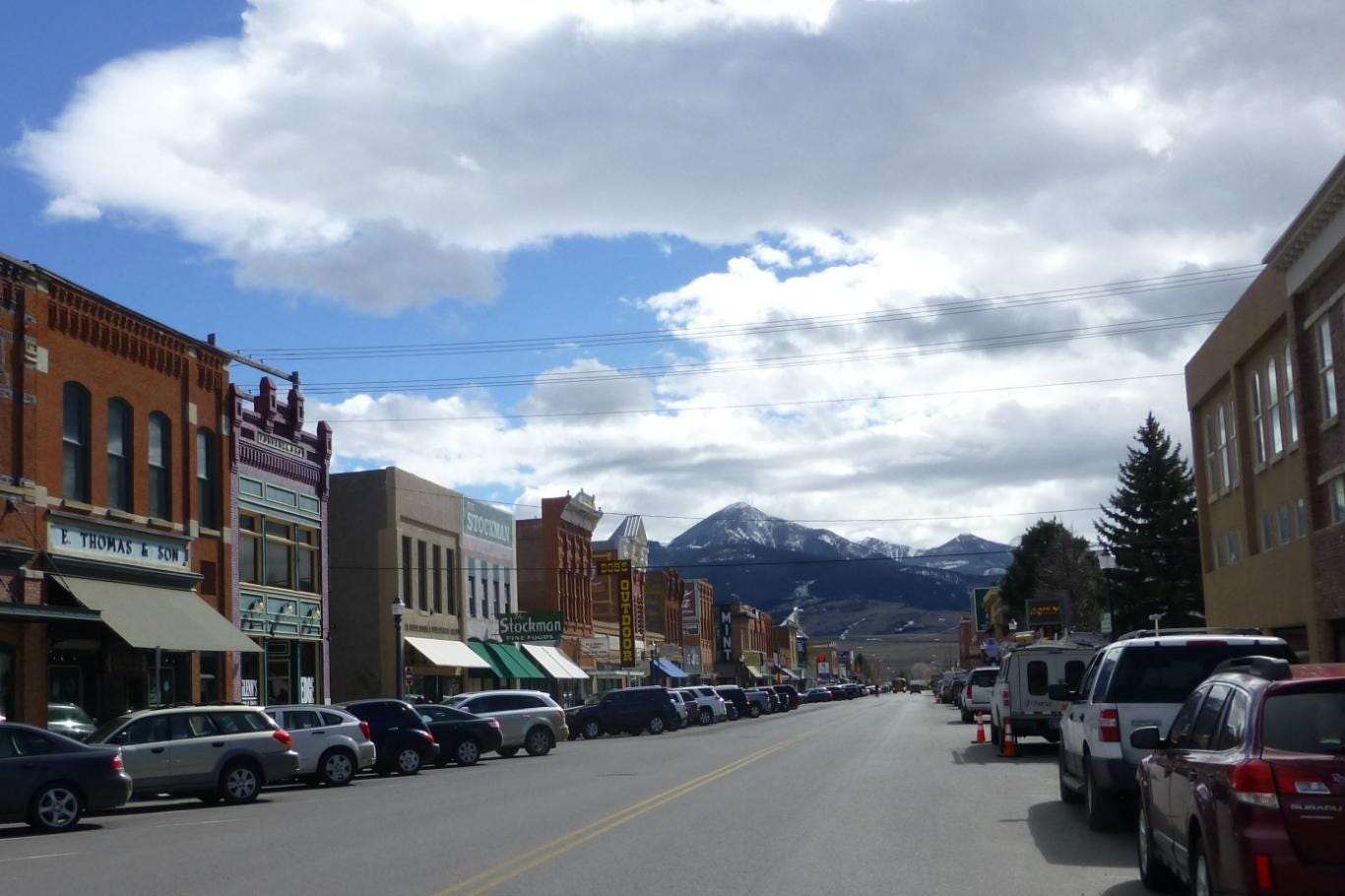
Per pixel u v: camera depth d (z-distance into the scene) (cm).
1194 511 6688
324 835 1642
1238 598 3697
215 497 3697
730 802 1878
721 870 1229
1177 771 980
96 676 3128
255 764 2258
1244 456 3584
